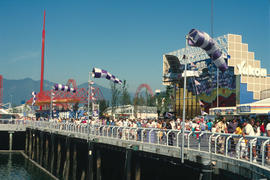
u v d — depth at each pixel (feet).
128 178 78.23
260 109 100.99
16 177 133.08
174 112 193.88
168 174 72.64
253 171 46.78
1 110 285.23
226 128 69.00
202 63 180.34
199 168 58.80
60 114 236.84
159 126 85.92
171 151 68.13
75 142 119.34
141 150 78.54
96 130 116.78
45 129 160.04
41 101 257.55
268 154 50.72
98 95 231.71
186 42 68.54
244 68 162.50
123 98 255.70
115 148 89.86
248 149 55.36
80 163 126.11
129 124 108.06
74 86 235.81
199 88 182.50
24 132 219.82
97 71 107.45
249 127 57.06
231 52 168.45
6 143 217.77
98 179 98.73
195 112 185.06
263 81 166.91
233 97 165.27
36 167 156.56
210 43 71.97
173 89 210.79
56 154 157.79
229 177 53.42
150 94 306.76
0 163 164.35
